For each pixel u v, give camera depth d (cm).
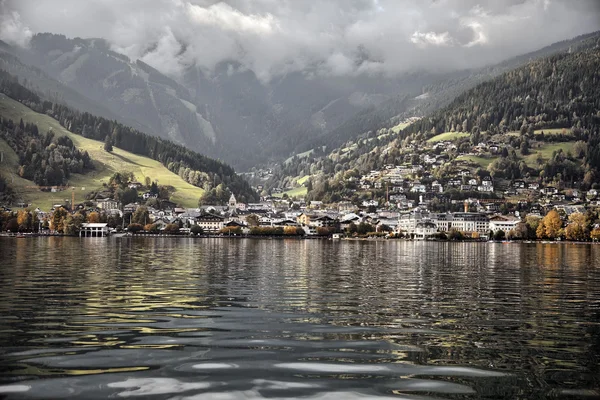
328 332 3344
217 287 5747
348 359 2683
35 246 16388
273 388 2205
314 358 2686
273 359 2653
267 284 6131
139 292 5197
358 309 4325
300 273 7775
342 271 8306
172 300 4669
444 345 3041
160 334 3198
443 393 2192
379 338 3192
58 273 7112
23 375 2333
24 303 4369
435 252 16562
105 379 2286
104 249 14962
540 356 2814
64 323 3506
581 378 2422
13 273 7025
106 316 3791
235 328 3422
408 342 3098
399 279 7075
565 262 11550
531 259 12769
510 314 4184
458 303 4788
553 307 4591
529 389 2261
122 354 2706
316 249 17550
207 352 2770
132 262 9575
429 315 4088
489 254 15400
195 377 2333
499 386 2291
